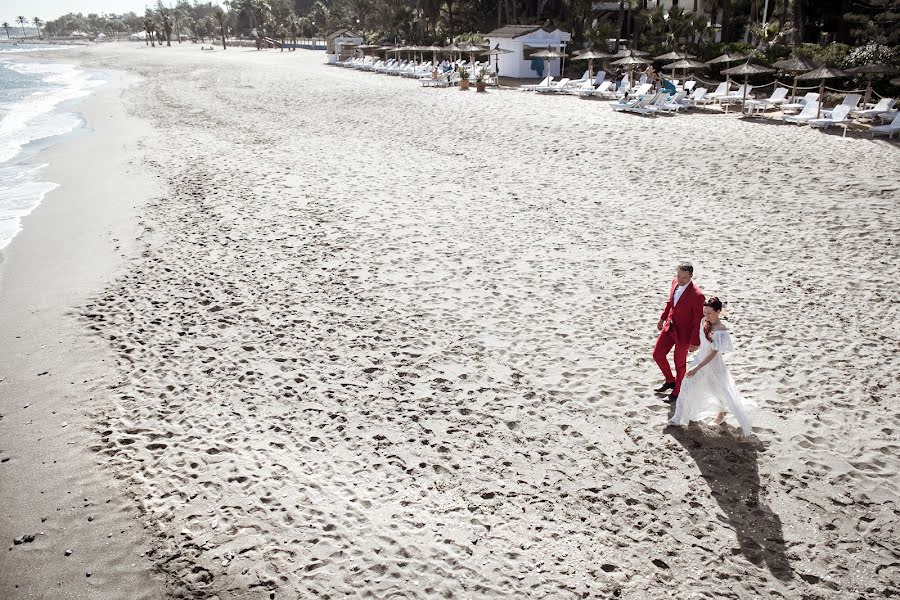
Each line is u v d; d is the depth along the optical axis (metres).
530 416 6.97
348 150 20.91
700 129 20.94
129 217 14.33
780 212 13.22
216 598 4.72
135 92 42.16
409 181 16.70
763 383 7.45
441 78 38.22
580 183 16.06
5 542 5.39
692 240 12.03
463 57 49.25
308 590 4.77
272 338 8.79
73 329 9.25
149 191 16.41
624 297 9.77
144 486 5.98
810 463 6.09
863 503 5.58
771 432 6.57
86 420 7.09
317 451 6.44
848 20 30.62
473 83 36.19
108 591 4.85
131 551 5.23
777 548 5.13
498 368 7.93
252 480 6.00
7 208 15.58
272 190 16.08
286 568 4.97
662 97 24.83
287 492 5.83
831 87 25.59
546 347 8.40
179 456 6.41
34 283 11.02
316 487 5.90
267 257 11.68
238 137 23.91
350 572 4.93
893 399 7.06
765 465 6.10
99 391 7.66
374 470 6.15
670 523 5.41
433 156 19.61
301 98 34.47
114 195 16.23
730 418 6.89
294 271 11.02
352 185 16.41
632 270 10.77
